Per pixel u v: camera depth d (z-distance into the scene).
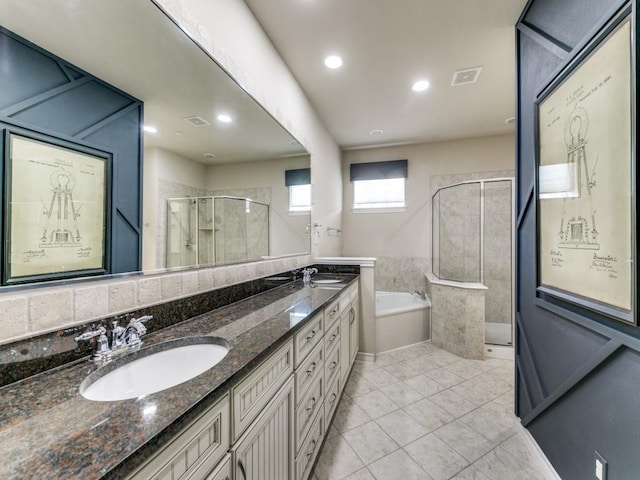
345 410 2.10
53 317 0.80
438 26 2.01
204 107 1.48
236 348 0.97
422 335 3.51
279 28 2.02
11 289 0.72
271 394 1.04
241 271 1.77
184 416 0.60
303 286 2.34
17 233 0.74
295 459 1.25
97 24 0.95
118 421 0.57
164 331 1.15
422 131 3.91
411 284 4.37
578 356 1.28
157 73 1.19
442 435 1.83
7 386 0.70
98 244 0.97
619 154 1.00
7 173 0.73
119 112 1.04
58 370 0.80
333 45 2.20
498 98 3.04
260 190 2.10
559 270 1.39
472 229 3.57
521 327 1.86
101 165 0.98
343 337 2.30
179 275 1.28
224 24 1.56
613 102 1.03
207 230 1.56
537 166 1.60
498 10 1.86
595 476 1.16
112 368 0.85
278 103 2.27
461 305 3.09
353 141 4.27
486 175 4.10
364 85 2.77
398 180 4.51
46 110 0.81
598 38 1.09
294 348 1.26
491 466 1.57
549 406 1.50
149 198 1.18
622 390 1.02
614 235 1.03
